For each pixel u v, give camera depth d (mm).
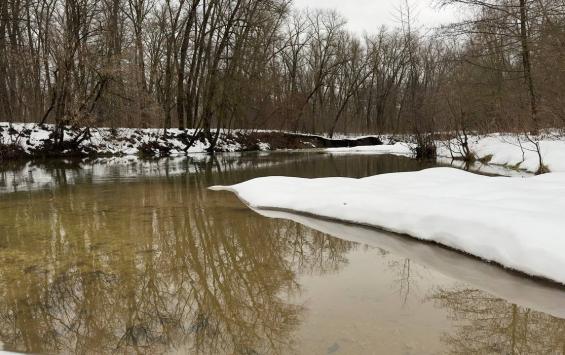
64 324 3695
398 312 3797
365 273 4879
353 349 3131
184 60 28344
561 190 6828
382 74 48406
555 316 3723
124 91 23922
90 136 23469
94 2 23125
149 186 12195
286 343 3258
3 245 6043
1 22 22391
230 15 27703
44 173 15883
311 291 4359
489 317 3699
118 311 3941
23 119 26781
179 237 6535
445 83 21812
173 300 4180
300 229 6941
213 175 15211
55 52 20922
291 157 25141
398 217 6633
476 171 14539
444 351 3096
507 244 4906
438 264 5090
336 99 48594
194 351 3225
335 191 8523
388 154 27828
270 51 34781
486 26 14227
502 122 18203
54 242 6215
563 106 12461
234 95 27562
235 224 7324
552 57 12508
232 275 4895
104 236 6555
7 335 3508
